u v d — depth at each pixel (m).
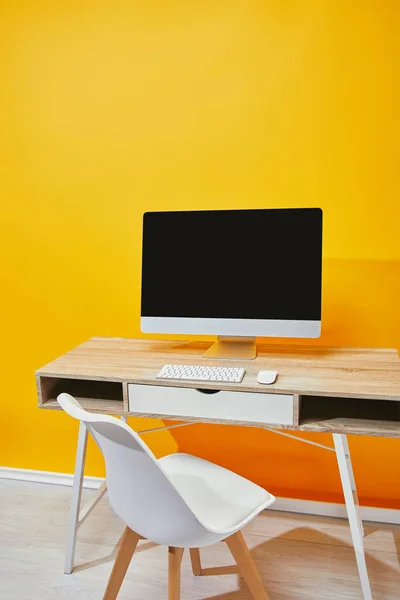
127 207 2.21
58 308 2.36
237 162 2.09
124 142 2.16
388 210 2.01
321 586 1.84
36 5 2.13
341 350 1.91
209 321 1.87
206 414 1.64
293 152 2.04
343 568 1.92
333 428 1.58
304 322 1.80
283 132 2.03
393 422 1.61
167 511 1.28
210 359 1.82
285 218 1.79
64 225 2.28
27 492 2.44
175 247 1.88
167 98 2.10
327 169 2.03
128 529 1.51
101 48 2.11
